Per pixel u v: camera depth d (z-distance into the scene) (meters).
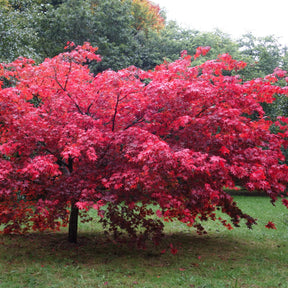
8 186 5.28
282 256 6.26
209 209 6.83
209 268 5.55
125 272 5.31
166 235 8.00
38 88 6.02
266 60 20.72
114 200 5.05
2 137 5.79
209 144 5.54
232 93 5.55
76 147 4.80
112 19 17.42
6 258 5.84
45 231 8.04
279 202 14.94
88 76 6.66
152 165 4.71
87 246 6.78
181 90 5.42
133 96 5.62
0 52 10.61
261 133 5.89
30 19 13.72
